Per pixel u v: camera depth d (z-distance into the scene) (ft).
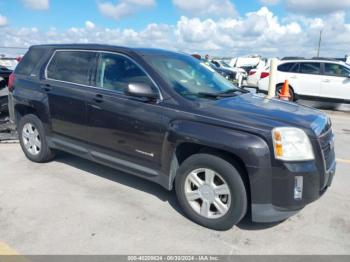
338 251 10.50
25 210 12.50
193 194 11.78
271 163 10.16
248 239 11.03
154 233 11.21
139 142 12.76
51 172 16.30
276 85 41.70
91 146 14.57
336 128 29.19
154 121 12.17
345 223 12.15
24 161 17.75
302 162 10.28
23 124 17.51
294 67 41.34
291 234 11.37
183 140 11.34
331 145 11.88
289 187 10.22
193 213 11.82
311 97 40.34
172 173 12.21
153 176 12.75
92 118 14.16
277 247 10.64
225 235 11.21
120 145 13.43
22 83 17.22
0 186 14.57
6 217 11.96
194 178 11.66
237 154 10.32
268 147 10.16
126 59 13.69
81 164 17.46
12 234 10.93
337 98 39.11
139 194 14.14
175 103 11.89
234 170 10.69
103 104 13.64
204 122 11.08
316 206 13.38
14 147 20.15
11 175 15.83
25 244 10.43
